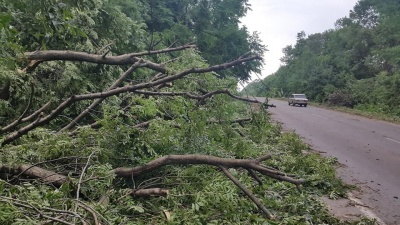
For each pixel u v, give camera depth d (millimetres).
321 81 50094
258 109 6168
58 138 5281
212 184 4668
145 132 5488
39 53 5980
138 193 4617
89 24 8922
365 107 36188
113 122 5316
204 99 6035
